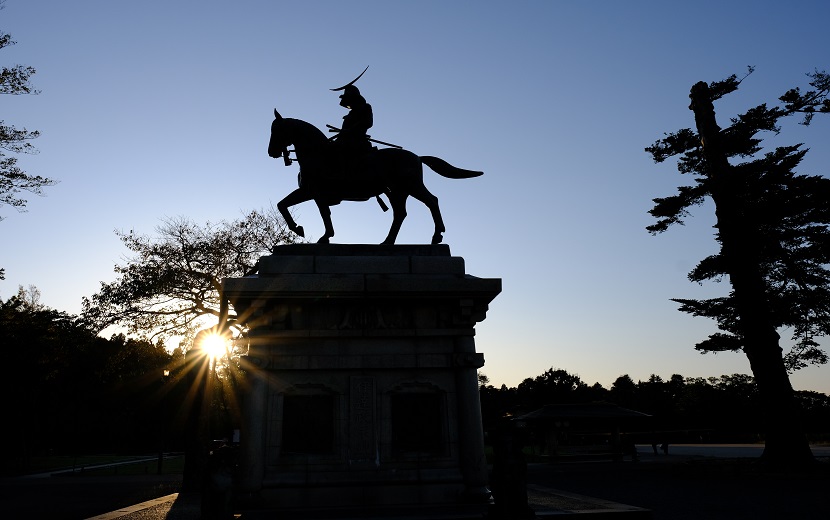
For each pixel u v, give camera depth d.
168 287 27.64
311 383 12.30
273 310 12.48
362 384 12.37
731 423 69.31
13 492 25.89
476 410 12.38
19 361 40.75
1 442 48.97
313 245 13.44
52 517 17.39
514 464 10.04
